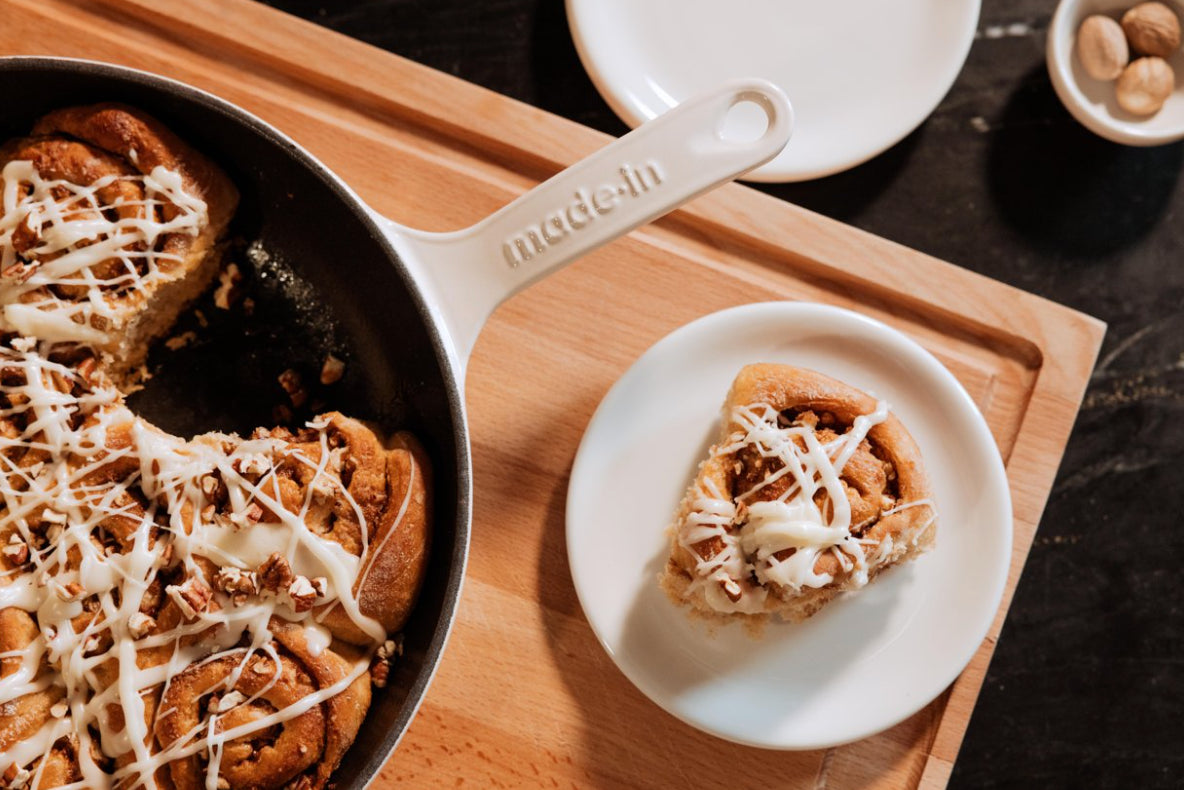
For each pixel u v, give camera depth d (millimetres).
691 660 561
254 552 529
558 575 576
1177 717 638
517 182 601
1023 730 640
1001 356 603
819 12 636
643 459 574
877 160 646
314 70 595
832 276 601
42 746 522
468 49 649
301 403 578
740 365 581
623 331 590
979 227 648
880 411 560
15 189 550
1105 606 642
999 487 569
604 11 629
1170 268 647
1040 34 652
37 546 537
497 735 564
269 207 578
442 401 527
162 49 601
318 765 530
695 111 512
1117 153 649
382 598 531
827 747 559
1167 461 645
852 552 541
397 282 531
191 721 521
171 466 536
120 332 561
